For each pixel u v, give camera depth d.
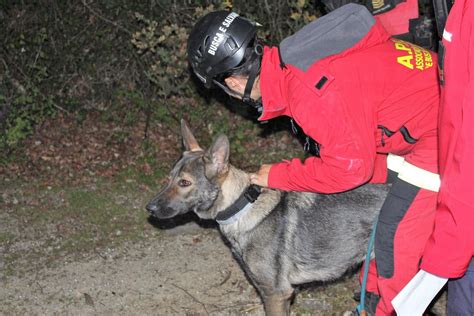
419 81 3.17
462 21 2.42
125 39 7.31
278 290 4.05
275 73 3.21
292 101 3.11
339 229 3.90
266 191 3.97
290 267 3.99
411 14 4.55
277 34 6.98
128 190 6.21
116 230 5.63
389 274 3.53
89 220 5.78
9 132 6.93
